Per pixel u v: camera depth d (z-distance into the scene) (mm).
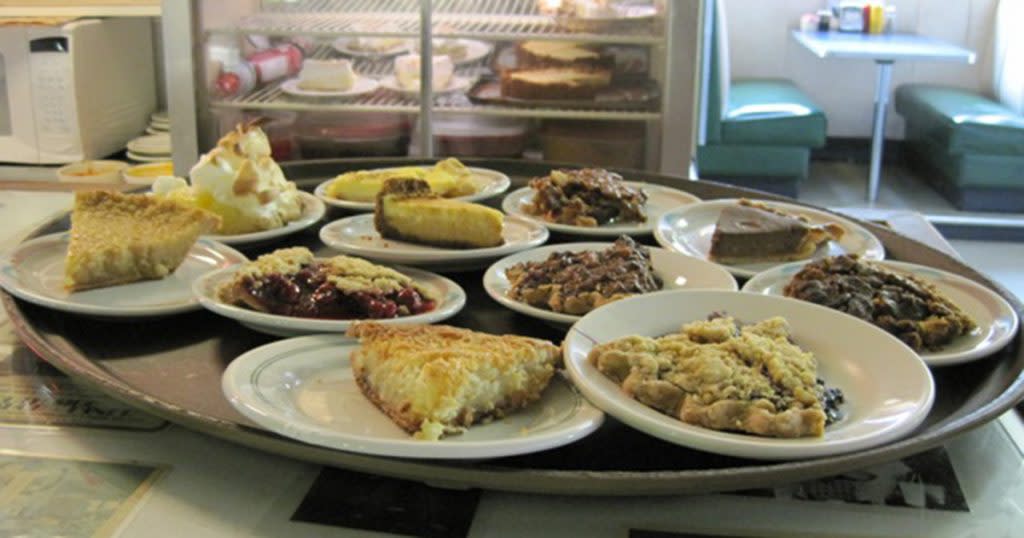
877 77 4316
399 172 1563
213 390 910
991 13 4211
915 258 1298
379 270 1102
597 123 2289
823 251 1315
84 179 2252
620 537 725
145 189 1542
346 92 2301
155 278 1165
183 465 803
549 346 870
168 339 1025
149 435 849
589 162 2316
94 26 2439
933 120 3770
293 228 1347
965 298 1104
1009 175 3535
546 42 2297
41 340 974
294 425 744
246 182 1313
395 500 764
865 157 4418
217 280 1107
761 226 1294
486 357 818
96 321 1063
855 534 730
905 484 792
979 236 3523
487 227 1271
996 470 812
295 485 780
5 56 2389
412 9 2371
